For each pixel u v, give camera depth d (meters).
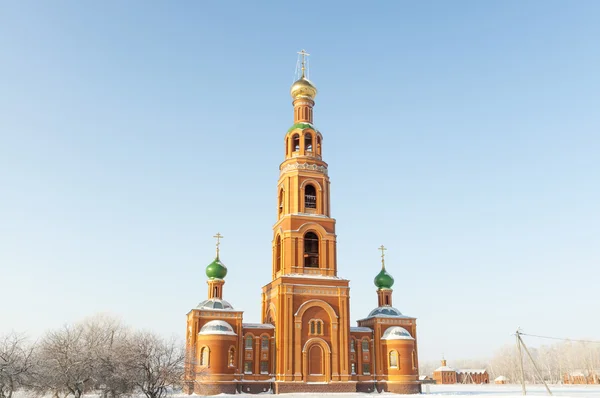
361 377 70.31
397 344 70.81
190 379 55.50
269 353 67.25
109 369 48.47
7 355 44.97
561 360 163.62
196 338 65.62
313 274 69.50
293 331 66.00
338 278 69.75
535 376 159.25
